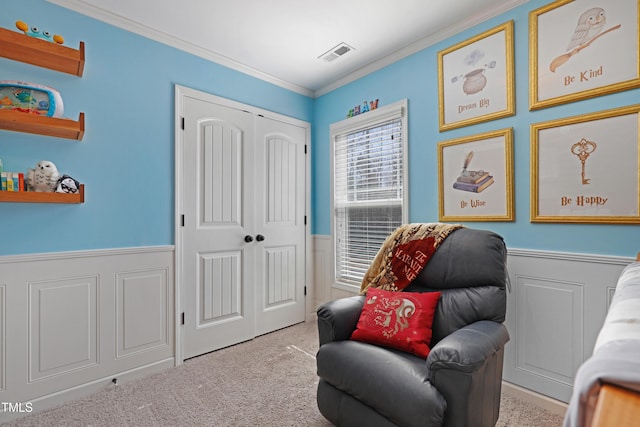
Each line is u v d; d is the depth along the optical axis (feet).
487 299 5.23
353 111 9.78
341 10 6.84
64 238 6.34
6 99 5.54
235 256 9.07
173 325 7.78
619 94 5.25
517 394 6.28
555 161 5.89
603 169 5.38
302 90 10.87
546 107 6.00
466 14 6.98
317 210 11.19
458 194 7.25
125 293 7.06
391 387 4.18
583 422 1.33
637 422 1.10
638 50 5.06
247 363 7.80
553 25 5.91
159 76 7.68
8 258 5.72
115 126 6.98
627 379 1.30
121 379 6.93
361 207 9.70
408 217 8.26
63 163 6.33
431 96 7.79
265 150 9.84
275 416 5.68
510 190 6.42
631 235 5.16
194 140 8.27
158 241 7.60
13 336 5.77
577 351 5.62
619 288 3.10
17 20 5.86
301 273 10.84
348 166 10.15
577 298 5.63
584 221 5.56
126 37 7.17
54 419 5.64
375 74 9.12
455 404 3.87
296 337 9.52
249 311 9.36
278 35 7.79
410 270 6.07
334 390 5.10
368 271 6.86
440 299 5.57
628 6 5.15
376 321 5.38
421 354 4.84
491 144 6.71
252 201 9.48
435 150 7.71
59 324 6.23
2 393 5.64
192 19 7.14
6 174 5.53
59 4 6.30
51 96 5.89
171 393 6.45
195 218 8.26
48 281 6.13
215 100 8.68
